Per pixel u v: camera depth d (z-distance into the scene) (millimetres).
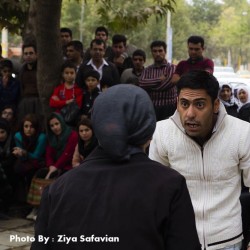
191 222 2287
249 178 3320
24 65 8484
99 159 2424
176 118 3305
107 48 9508
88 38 36281
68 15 36062
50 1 7320
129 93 2383
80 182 2359
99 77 7844
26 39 9133
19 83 8664
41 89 7812
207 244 3256
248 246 3402
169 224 2268
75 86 7773
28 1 9859
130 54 10734
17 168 7469
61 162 7273
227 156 3254
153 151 3416
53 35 7559
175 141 3309
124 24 8891
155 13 8773
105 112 2365
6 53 26172
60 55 7762
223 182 3287
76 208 2318
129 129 2369
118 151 2330
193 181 3305
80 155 7062
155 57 7945
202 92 3113
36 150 7492
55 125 7234
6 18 10555
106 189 2316
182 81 3166
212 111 3184
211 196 3287
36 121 7500
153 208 2256
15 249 6039
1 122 7645
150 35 38094
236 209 3314
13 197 7695
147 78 7926
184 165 3303
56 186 2414
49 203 2404
